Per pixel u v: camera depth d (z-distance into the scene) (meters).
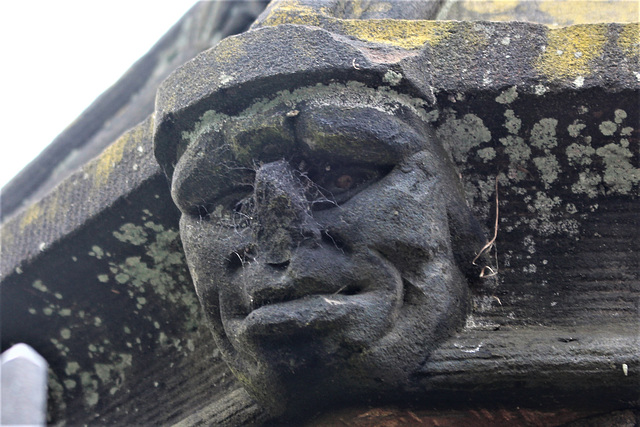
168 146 1.78
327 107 1.63
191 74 1.72
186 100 1.70
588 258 1.83
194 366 2.14
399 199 1.61
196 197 1.71
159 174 1.93
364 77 1.65
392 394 1.59
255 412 1.75
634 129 1.75
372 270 1.57
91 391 2.33
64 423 2.34
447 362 1.59
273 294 1.54
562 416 1.67
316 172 1.66
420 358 1.59
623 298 1.79
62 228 2.10
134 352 2.25
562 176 1.82
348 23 1.79
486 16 2.38
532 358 1.58
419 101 1.71
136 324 2.23
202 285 1.68
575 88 1.70
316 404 1.63
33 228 2.19
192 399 2.11
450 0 2.39
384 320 1.55
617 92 1.70
